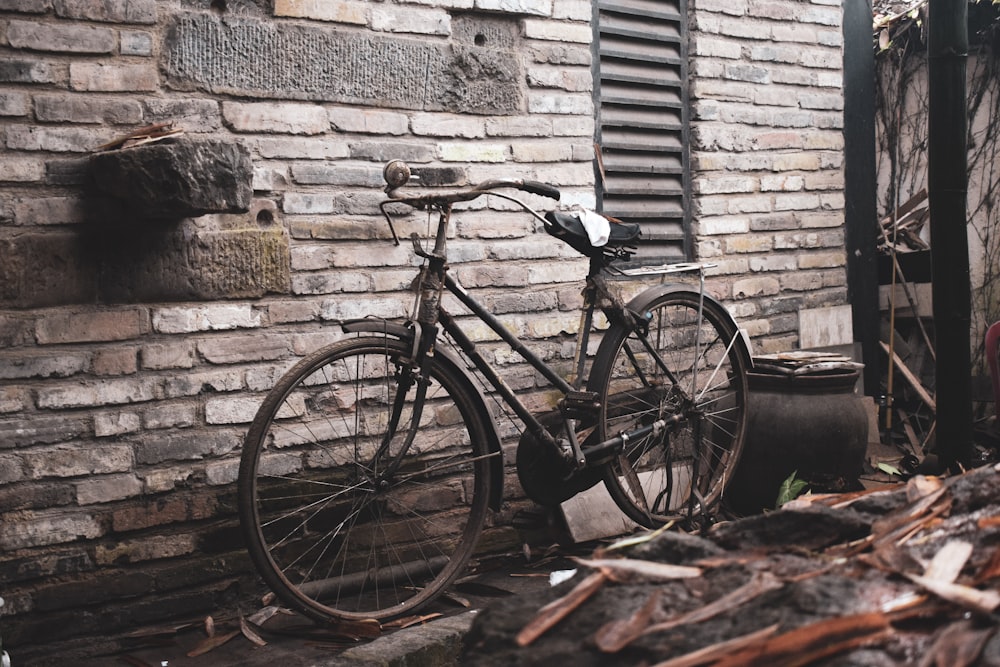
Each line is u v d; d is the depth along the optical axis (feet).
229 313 11.47
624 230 12.80
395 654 9.59
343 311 12.30
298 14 11.90
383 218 12.57
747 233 16.69
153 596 11.00
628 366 15.01
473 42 13.41
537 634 5.06
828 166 17.79
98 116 10.64
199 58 11.23
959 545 5.07
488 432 11.72
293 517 11.95
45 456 10.37
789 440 14.32
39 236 10.30
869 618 4.45
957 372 14.10
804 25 17.34
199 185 9.95
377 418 12.64
